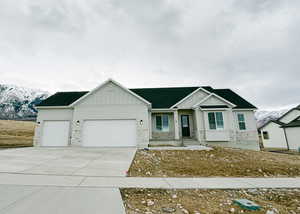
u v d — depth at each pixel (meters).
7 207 3.11
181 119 18.31
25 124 63.72
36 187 4.35
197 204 3.69
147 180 5.35
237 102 18.42
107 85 15.52
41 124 15.55
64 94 19.16
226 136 15.73
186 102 17.73
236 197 4.19
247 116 17.52
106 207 3.22
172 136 17.53
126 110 15.03
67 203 3.36
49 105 16.00
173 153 10.88
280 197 4.28
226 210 3.42
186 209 3.40
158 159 9.10
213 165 7.88
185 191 4.47
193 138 17.25
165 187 4.68
